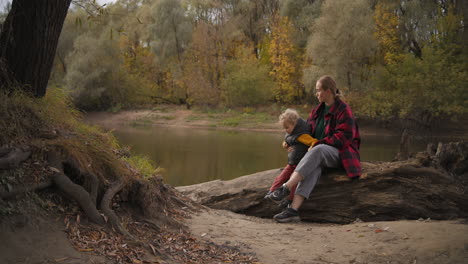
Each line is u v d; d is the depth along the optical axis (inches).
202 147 826.8
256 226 171.5
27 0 138.3
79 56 1558.8
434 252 122.5
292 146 195.5
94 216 113.3
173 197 176.4
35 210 102.0
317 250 136.0
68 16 1128.2
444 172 209.6
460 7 1196.5
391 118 1184.2
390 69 1180.5
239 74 1545.3
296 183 179.3
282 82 1577.3
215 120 1433.3
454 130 1120.8
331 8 1203.2
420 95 1087.0
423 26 1211.2
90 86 1540.4
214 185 244.2
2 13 139.3
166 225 138.9
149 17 1855.3
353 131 187.9
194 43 1662.2
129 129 1226.0
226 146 848.3
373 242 139.5
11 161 102.9
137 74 1828.2
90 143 136.7
